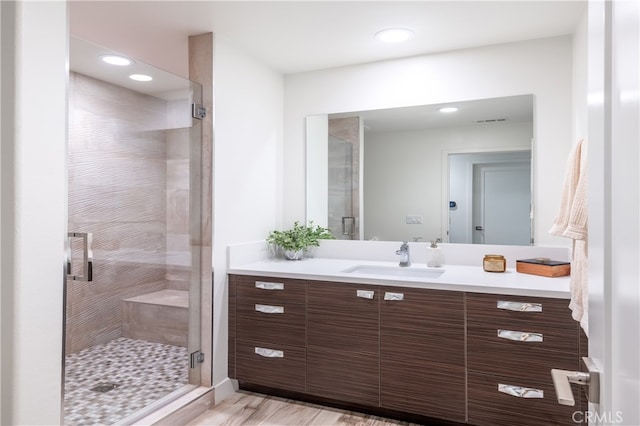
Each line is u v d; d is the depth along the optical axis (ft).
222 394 8.64
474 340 6.99
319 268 8.83
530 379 6.64
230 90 8.93
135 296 7.38
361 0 7.12
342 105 10.37
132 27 8.18
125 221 7.23
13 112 4.17
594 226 2.31
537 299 6.59
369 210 10.14
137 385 7.32
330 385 8.01
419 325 7.36
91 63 6.65
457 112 9.31
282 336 8.40
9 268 4.17
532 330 6.62
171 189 8.01
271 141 10.52
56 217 4.54
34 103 4.31
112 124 7.00
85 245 6.45
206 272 8.48
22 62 4.19
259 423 7.64
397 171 9.86
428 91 9.53
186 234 8.27
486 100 9.05
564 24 7.97
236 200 9.16
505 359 6.79
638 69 1.57
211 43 8.43
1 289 4.20
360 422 7.68
